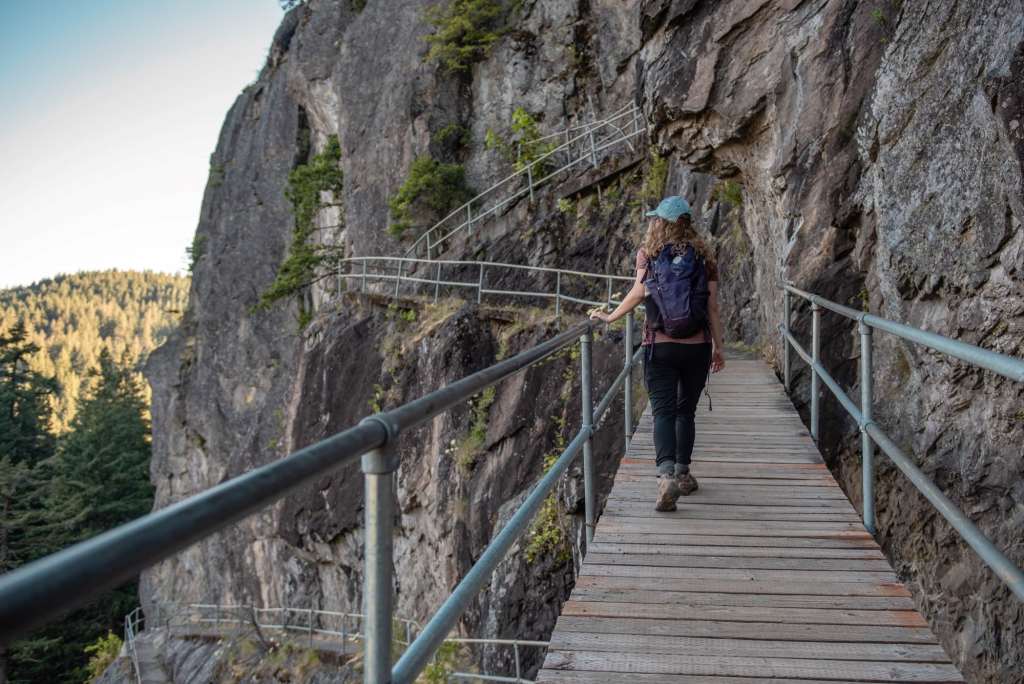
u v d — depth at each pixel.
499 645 11.17
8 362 56.34
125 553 0.90
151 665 21.78
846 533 4.62
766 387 9.27
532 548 11.37
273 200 37.97
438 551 14.66
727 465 6.14
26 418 54.88
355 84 30.17
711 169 11.32
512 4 26.05
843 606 3.67
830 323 7.98
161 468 41.81
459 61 26.55
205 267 41.78
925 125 6.20
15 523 33.38
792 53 8.84
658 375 4.95
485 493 13.41
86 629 33.84
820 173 8.26
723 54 9.74
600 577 4.06
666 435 4.92
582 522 11.02
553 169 23.28
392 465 1.75
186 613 28.75
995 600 5.33
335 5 34.16
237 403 36.19
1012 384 5.20
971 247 5.52
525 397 13.43
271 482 1.24
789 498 5.30
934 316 6.18
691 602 3.75
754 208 11.22
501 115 25.62
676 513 5.04
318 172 32.03
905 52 6.68
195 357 40.81
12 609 0.73
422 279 21.09
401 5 29.45
